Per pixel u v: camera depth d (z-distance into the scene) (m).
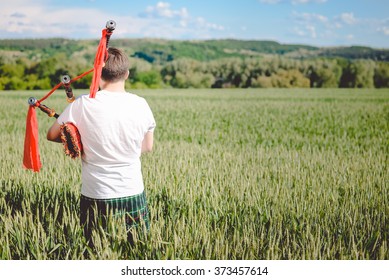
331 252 2.99
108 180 2.55
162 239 3.11
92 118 2.45
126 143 2.52
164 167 5.10
